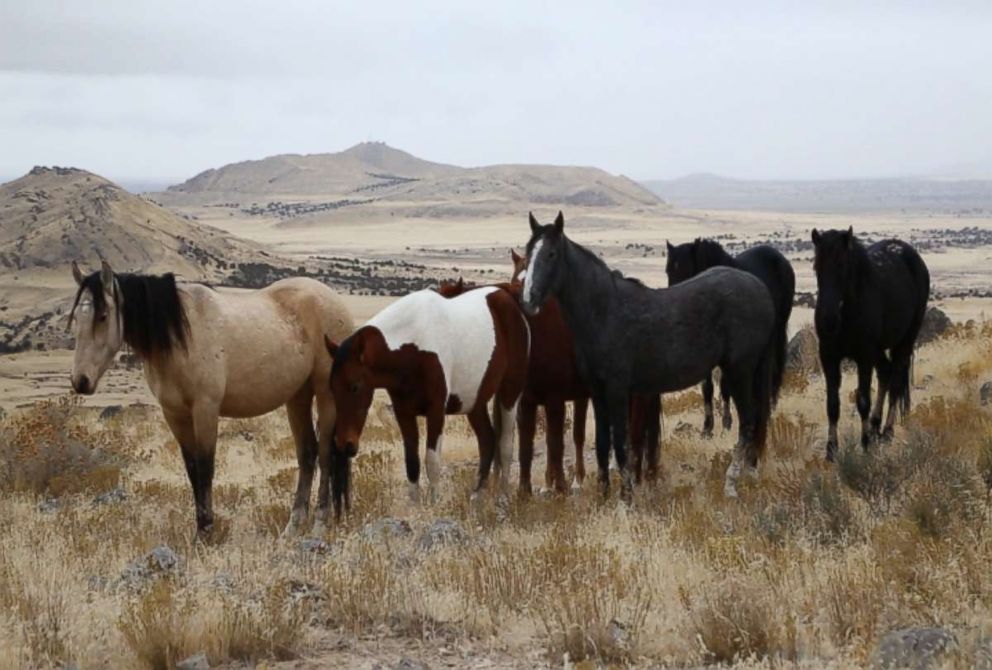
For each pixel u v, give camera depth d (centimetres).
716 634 689
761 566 805
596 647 693
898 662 621
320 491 1141
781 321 1463
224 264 14488
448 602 788
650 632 713
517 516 1087
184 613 737
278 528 1121
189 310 1052
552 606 750
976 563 763
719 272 1227
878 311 1315
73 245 13612
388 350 1098
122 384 5100
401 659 689
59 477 1469
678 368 1172
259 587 836
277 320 1120
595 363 1147
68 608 780
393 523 1012
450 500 1181
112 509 1214
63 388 5191
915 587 735
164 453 1806
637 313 1152
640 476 1238
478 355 1166
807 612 729
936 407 1416
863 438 1323
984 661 602
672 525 981
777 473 1241
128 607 749
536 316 1223
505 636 740
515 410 1227
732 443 1477
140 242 14138
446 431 1919
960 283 12500
